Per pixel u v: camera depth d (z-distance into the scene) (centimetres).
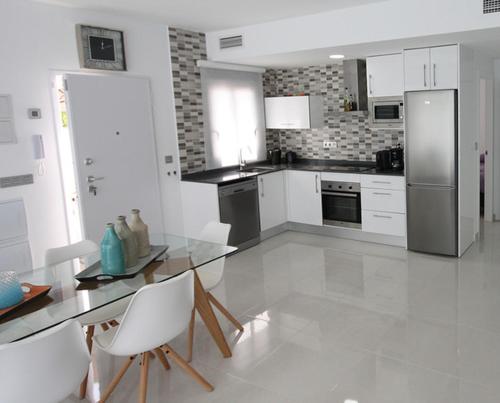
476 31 418
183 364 290
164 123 551
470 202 544
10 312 237
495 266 480
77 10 453
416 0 437
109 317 303
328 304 408
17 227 410
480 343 327
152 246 336
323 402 271
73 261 316
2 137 403
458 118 487
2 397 196
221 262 351
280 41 530
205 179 578
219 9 465
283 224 666
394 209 557
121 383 307
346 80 602
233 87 641
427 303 398
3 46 402
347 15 478
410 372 296
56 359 207
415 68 504
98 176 474
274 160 704
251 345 344
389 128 563
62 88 456
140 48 517
